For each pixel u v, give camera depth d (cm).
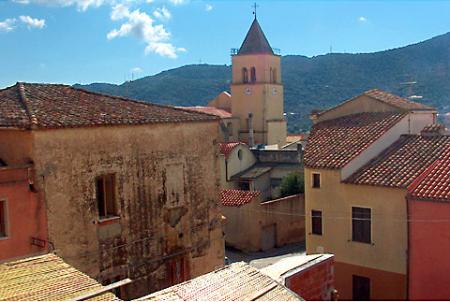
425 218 2178
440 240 2138
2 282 1167
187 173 2294
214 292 1141
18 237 1744
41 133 1781
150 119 2122
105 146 1972
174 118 2233
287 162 5594
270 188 5509
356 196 2558
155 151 2153
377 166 2620
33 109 1914
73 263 1883
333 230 2661
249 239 3919
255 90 7938
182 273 2286
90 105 2134
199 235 2358
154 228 2156
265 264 3488
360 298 2584
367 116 3078
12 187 1730
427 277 2183
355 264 2581
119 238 2030
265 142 7900
